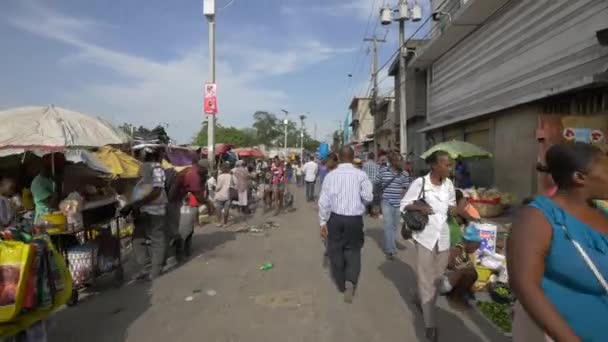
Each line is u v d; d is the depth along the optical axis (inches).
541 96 379.2
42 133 236.8
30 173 315.6
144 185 254.8
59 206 225.8
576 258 75.0
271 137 3368.6
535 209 79.5
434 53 711.1
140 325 187.9
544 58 413.1
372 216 502.0
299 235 399.5
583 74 354.9
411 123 974.4
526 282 74.3
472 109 593.0
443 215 172.7
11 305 124.2
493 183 522.9
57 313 203.0
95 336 176.7
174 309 207.2
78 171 264.4
